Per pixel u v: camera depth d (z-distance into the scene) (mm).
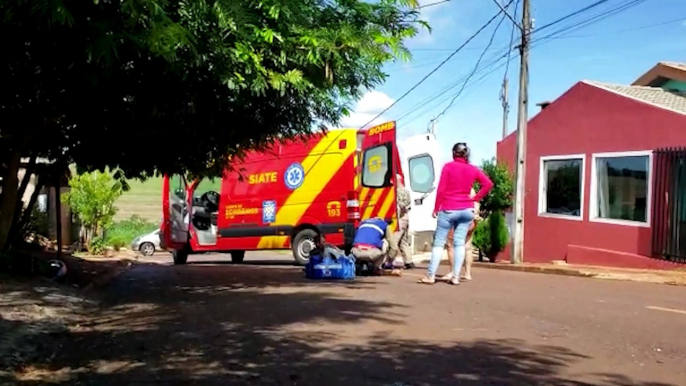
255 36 6914
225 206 16062
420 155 17984
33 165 11383
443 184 9352
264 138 10656
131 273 12703
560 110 16125
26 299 7941
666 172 13000
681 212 12656
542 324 6254
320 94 8641
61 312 7449
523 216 16656
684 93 16172
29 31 6000
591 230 15023
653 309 7160
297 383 4453
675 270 12328
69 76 7438
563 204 16141
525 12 15523
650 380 4402
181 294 9078
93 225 22281
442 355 5086
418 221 17859
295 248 15023
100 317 7328
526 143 16547
